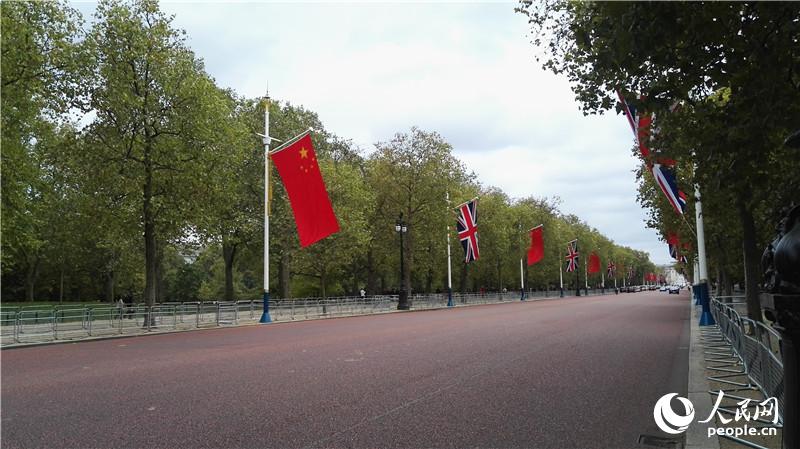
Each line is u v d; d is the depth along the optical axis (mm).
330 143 57750
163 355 14594
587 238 112188
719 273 38344
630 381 9898
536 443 6191
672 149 10180
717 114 8492
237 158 30031
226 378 10406
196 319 27016
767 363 7645
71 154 26516
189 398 8594
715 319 21438
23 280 62469
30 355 15578
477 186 71562
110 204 27016
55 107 26203
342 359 12906
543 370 11117
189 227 29797
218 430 6742
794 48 7223
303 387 9398
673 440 6309
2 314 19391
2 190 27734
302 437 6434
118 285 67000
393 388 9273
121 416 7480
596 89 9953
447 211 50156
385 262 61531
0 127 25141
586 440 6312
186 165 26953
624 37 7219
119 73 25594
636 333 19375
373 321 29094
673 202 18875
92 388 9609
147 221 26938
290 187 27781
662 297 79750
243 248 50531
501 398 8484
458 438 6371
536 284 117125
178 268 76875
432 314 36344
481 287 93562
